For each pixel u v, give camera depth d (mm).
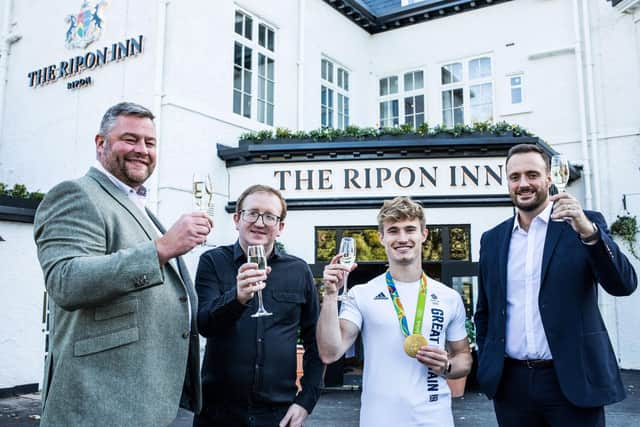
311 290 3018
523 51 11453
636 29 10109
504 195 8141
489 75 11969
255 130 9656
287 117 10508
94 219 2092
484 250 3318
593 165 10344
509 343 3006
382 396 2672
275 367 2730
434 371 2643
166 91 8234
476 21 12062
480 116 11961
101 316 2057
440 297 2895
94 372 2014
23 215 7121
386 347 2738
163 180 8000
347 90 12672
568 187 10578
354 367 9680
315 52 11383
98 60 9148
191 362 2441
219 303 2492
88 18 9438
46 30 10180
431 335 2775
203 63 8789
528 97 11297
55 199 2121
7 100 10609
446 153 8328
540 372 2889
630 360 9625
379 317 2791
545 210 3055
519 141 8148
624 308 9758
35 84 10148
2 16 10898
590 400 2719
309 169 8555
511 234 3170
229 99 9250
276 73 10406
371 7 13812
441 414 2656
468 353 2914
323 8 11742
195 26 8688
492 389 2998
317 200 8445
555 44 11109
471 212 8211
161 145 8078
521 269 3045
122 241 2166
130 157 2314
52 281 1947
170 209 7996
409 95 12891
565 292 2854
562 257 2898
